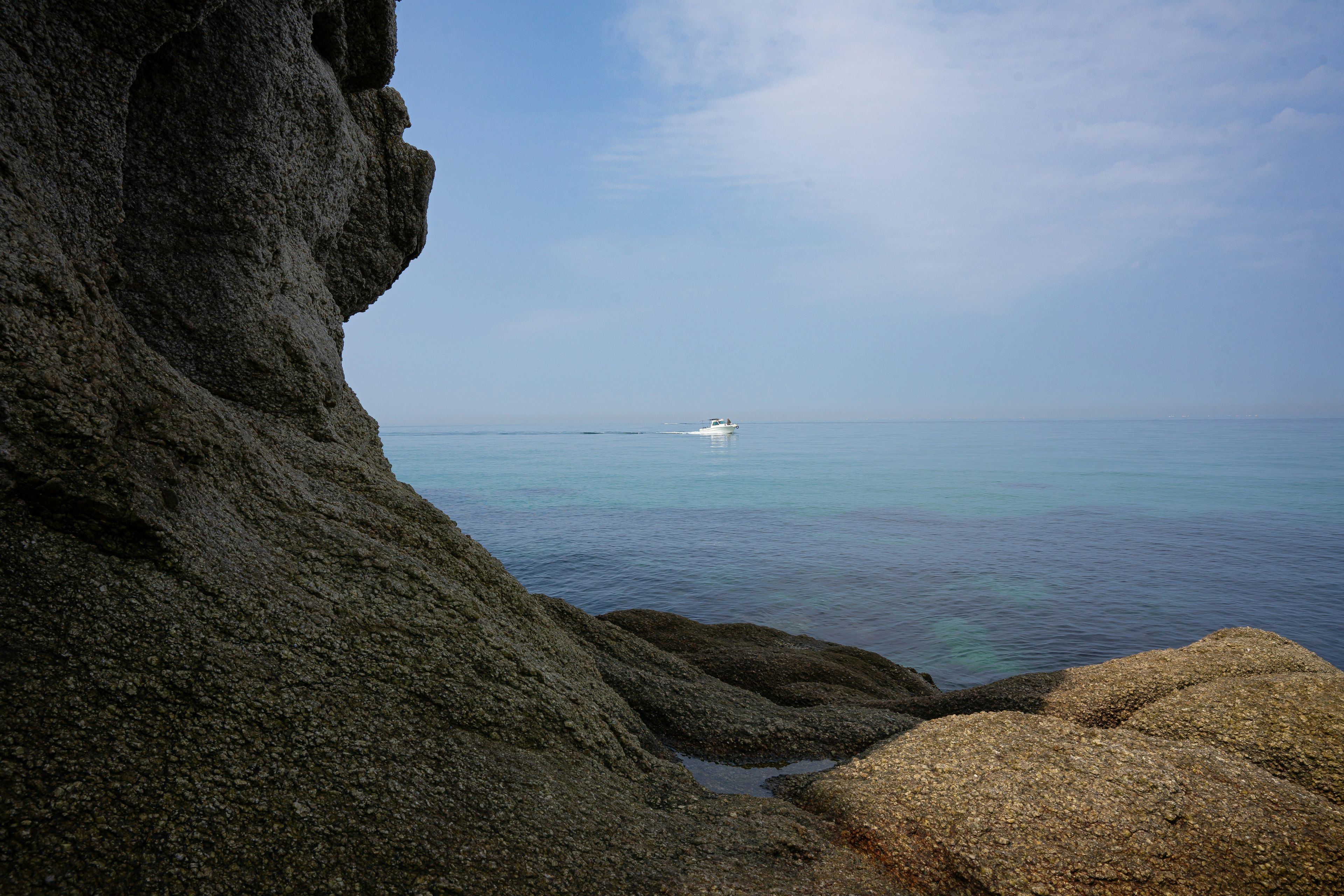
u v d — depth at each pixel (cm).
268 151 820
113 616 469
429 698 579
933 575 3834
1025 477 11450
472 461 16300
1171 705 851
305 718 498
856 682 1338
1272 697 816
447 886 442
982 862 582
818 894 531
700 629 1741
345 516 748
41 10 541
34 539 472
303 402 858
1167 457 17200
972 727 765
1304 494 8375
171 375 650
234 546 585
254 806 433
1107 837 583
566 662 855
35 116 543
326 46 994
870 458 18025
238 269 797
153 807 404
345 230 1240
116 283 645
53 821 375
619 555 4378
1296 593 3431
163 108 739
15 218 493
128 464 522
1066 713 955
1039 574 3869
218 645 501
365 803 469
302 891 407
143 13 588
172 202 755
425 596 680
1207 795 617
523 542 4872
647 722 972
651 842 557
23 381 472
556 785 574
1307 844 571
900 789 683
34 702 411
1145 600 3278
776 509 7044
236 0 754
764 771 871
